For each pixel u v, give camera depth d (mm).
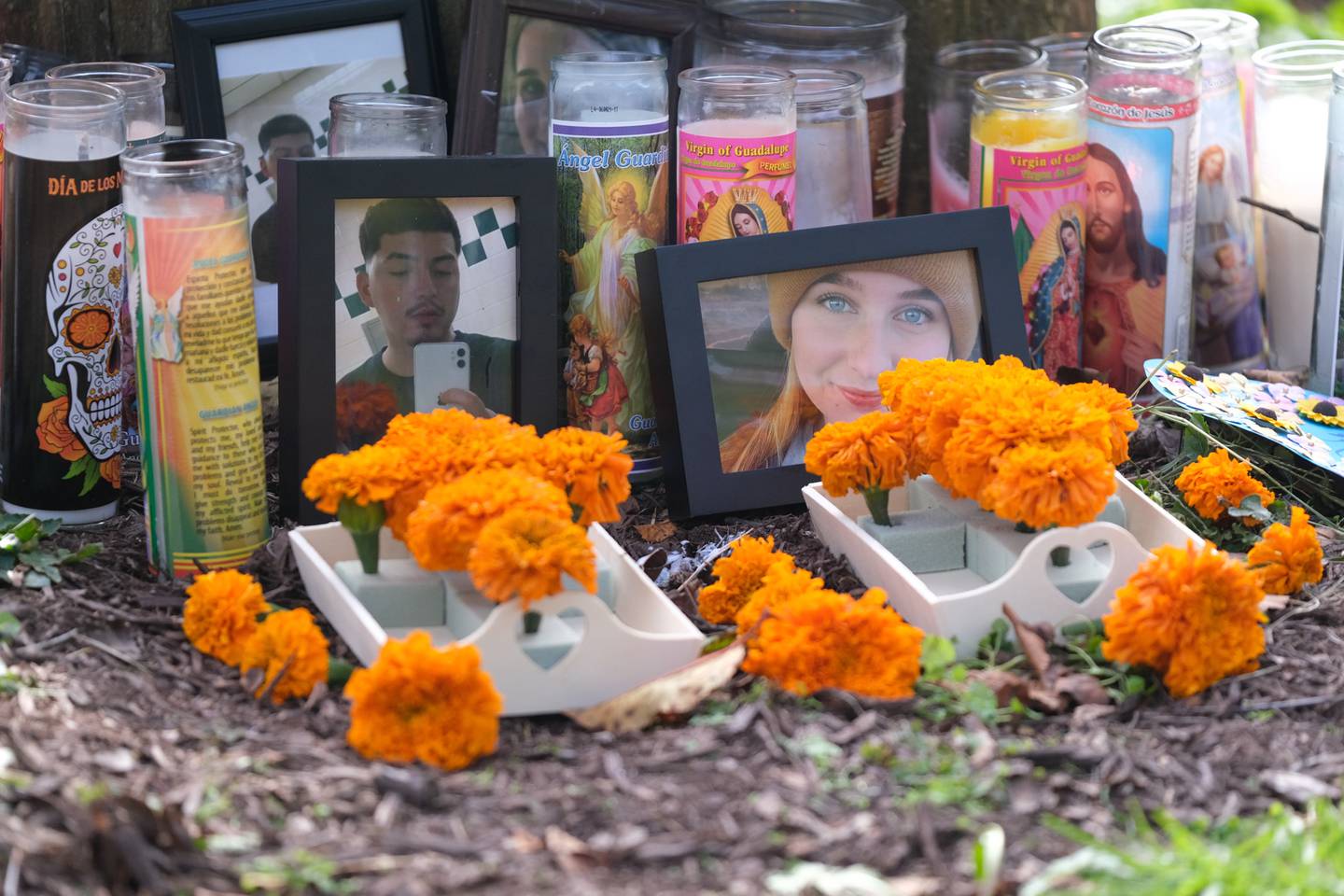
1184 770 1657
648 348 2355
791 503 2355
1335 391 2621
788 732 1673
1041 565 1872
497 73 2664
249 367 2068
